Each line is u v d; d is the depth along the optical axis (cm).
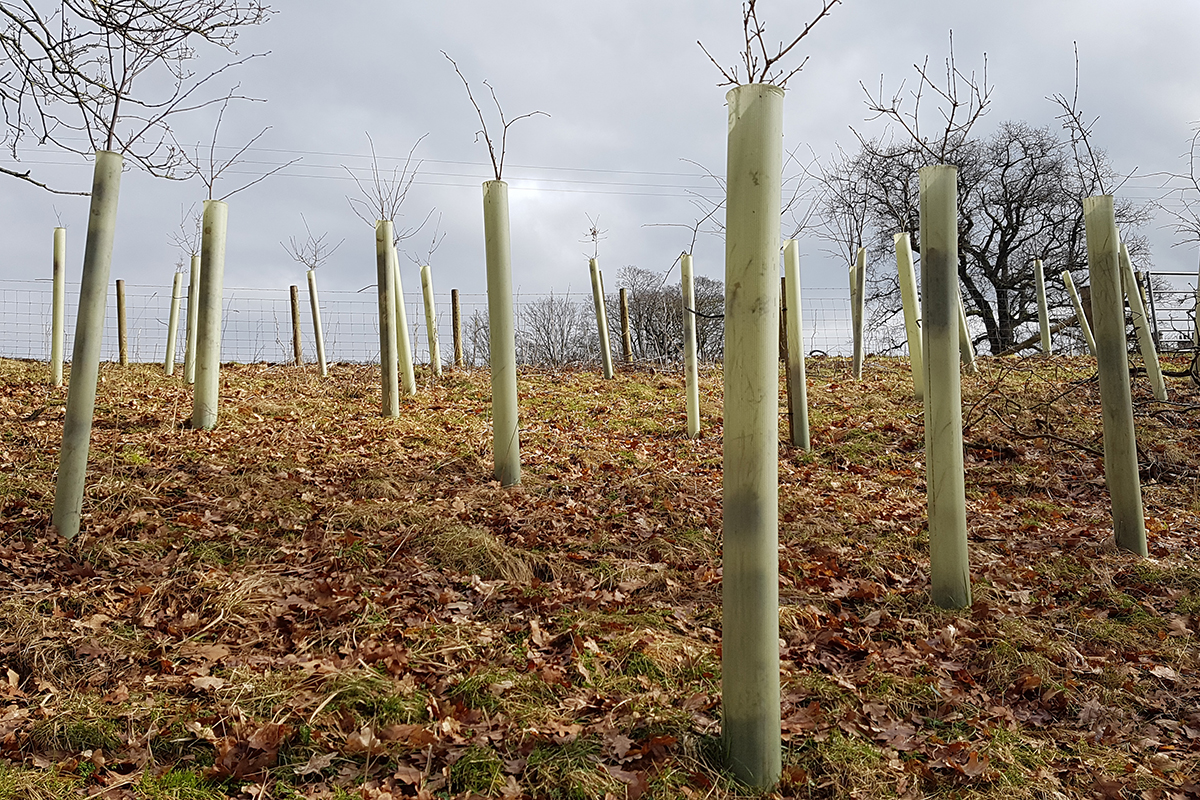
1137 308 991
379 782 285
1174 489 721
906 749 319
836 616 445
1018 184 2362
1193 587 478
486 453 799
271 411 946
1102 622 439
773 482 288
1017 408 971
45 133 540
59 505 498
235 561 484
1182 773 305
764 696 288
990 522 628
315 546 508
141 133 561
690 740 306
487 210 701
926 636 421
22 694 334
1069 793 295
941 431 455
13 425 772
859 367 1279
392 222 963
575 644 386
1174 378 1173
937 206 453
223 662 366
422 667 363
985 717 344
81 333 504
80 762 291
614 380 1315
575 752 301
